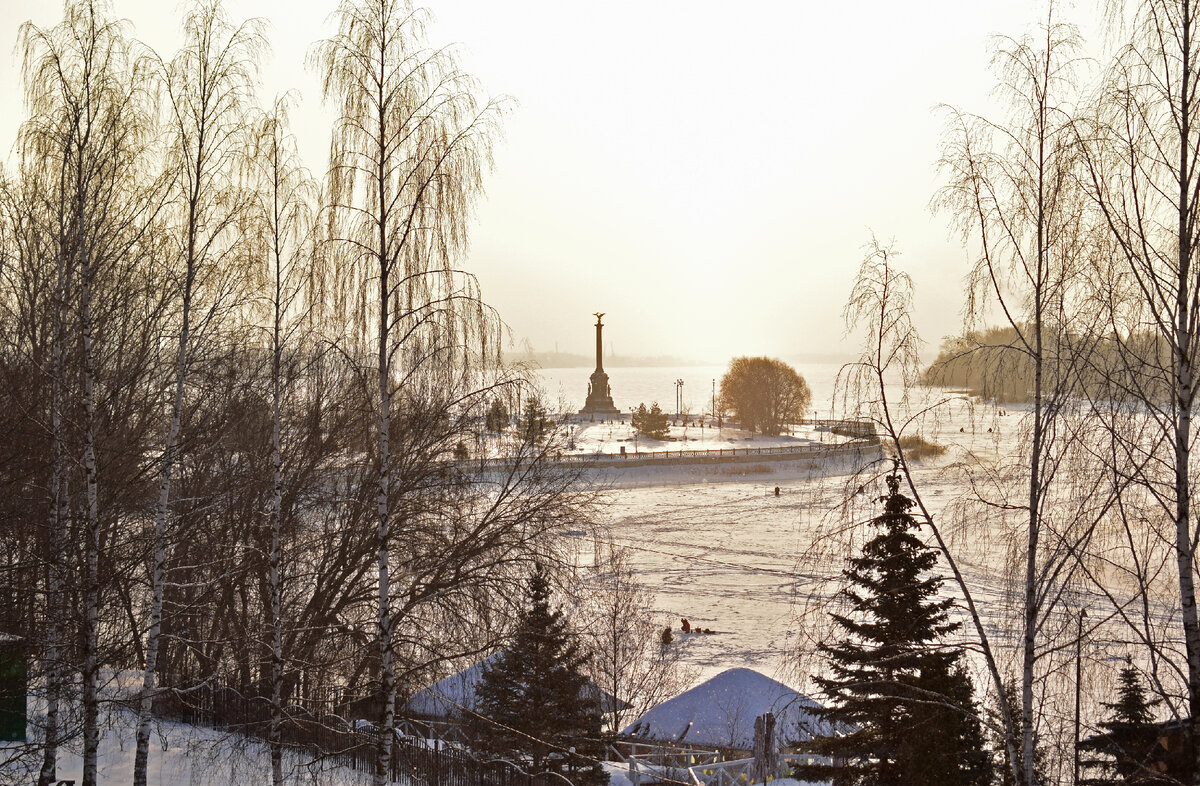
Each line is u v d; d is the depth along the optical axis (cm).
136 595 2162
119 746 1953
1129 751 1246
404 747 1905
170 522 1783
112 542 1773
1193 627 1045
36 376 1666
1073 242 1102
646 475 9706
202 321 1573
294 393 1942
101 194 1491
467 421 1491
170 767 1833
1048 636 1184
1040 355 1088
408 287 1315
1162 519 1141
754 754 2083
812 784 1966
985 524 1199
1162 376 1068
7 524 1672
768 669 3372
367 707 1986
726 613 4388
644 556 5878
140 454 1808
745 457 10188
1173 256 1092
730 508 7938
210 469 2053
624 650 2939
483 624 1739
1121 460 1123
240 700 1995
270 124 1576
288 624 1984
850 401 1216
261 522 2078
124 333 1698
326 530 2167
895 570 1488
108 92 1480
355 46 1327
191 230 1493
